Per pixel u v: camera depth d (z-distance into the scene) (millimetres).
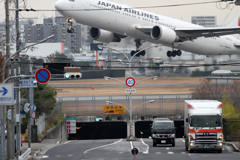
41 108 155750
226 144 127625
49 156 96125
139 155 93688
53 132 174000
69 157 92250
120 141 148875
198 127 96688
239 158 85125
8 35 89125
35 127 143750
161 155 93125
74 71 91625
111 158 88375
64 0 181125
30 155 95312
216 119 97125
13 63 89938
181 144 135000
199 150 105500
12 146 89812
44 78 81250
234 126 160625
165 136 121625
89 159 87250
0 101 75188
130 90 157250
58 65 113000
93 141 151750
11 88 75125
